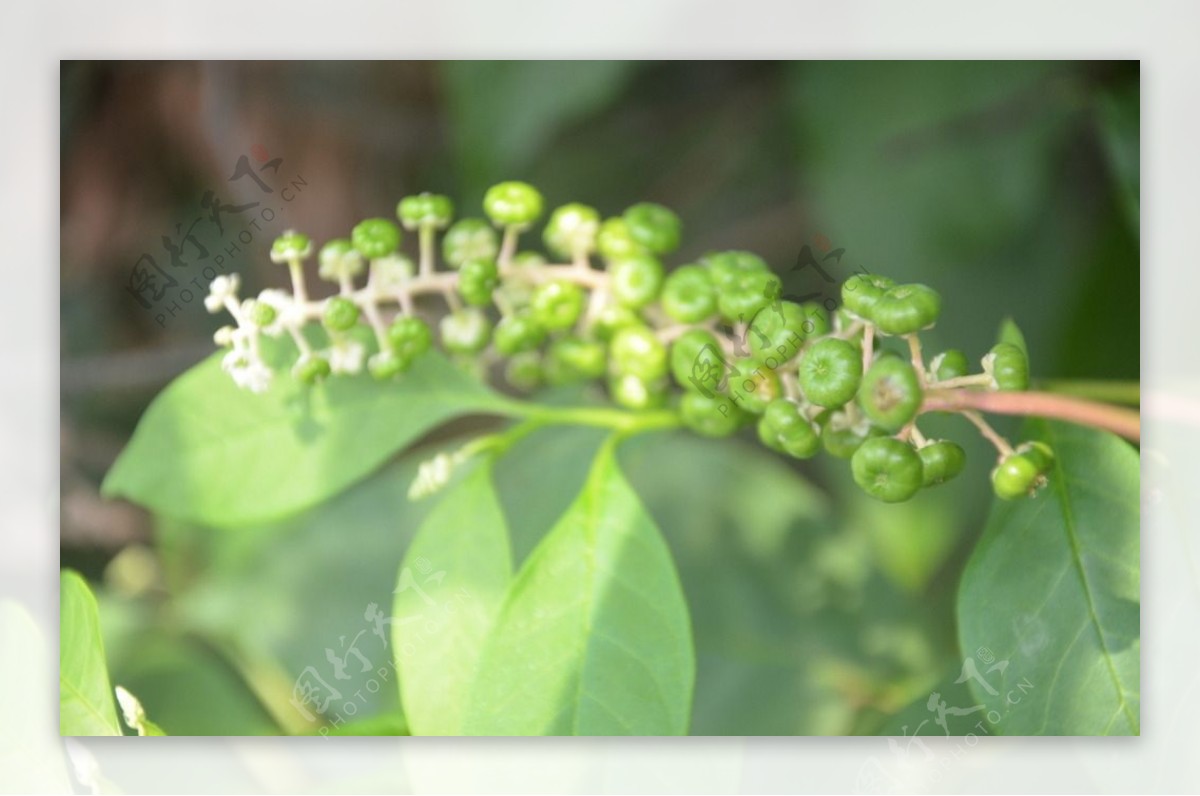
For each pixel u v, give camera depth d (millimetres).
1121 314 569
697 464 598
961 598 507
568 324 512
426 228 512
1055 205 575
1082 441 507
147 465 516
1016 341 502
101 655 533
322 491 517
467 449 516
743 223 603
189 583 578
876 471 479
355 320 508
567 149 602
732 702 578
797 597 587
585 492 509
